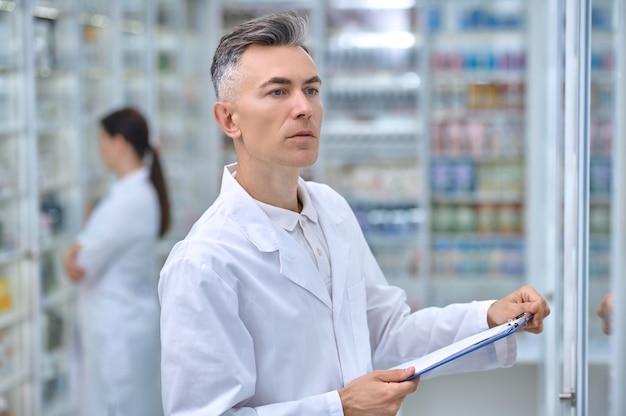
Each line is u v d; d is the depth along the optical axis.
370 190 6.12
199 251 1.41
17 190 3.69
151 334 3.87
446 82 5.91
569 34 1.67
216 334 1.38
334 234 1.56
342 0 5.90
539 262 5.11
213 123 6.10
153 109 5.03
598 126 1.51
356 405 1.38
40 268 3.83
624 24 1.17
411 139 6.03
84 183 4.23
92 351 3.78
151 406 3.91
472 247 6.02
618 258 1.14
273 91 1.38
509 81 5.86
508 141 5.88
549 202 3.35
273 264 1.44
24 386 3.78
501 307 1.52
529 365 4.51
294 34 1.40
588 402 1.56
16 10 3.65
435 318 1.59
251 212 1.45
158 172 3.86
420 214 6.07
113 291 3.76
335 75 6.05
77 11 4.09
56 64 3.97
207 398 1.37
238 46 1.40
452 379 4.57
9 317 3.66
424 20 5.77
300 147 1.38
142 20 5.01
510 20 5.83
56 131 4.11
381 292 1.67
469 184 5.96
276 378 1.43
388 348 1.64
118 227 3.72
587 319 1.56
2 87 3.63
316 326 1.46
